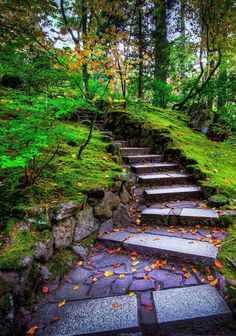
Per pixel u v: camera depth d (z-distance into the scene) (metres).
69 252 2.76
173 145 5.91
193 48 10.10
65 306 2.08
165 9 11.41
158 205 3.88
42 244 2.44
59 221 2.75
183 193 4.05
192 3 9.19
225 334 1.75
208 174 4.49
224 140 7.51
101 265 2.68
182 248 2.65
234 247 2.66
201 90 9.56
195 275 2.36
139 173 5.02
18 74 3.58
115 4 6.31
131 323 1.85
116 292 2.21
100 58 4.32
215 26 8.54
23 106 3.03
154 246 2.75
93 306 2.05
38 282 2.27
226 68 9.54
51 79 4.00
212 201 3.62
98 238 3.17
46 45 3.91
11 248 2.30
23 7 3.57
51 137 3.08
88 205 3.23
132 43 4.61
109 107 7.61
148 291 2.19
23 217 2.62
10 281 2.01
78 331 1.82
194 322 1.84
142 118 7.09
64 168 3.83
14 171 3.30
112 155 5.08
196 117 8.21
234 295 2.00
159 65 11.76
